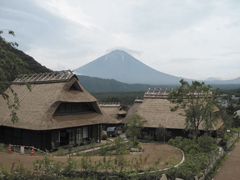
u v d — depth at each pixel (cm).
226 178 2059
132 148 2670
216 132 3822
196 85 2920
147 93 4553
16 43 1602
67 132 3064
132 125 3325
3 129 3219
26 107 2931
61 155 2330
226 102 9575
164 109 4044
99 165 1569
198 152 2392
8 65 1509
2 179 1159
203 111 2834
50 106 2706
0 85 1519
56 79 3197
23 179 1226
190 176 1644
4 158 1853
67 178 1377
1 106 3312
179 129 3669
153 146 3039
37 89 3272
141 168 1742
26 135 2853
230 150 3416
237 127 6091
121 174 1502
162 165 1909
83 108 3422
